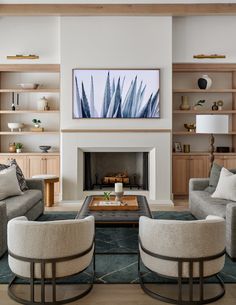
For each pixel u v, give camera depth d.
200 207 4.18
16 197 4.19
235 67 6.39
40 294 2.56
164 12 5.91
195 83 6.80
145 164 6.43
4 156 6.36
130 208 3.67
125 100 6.12
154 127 6.14
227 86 6.79
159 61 6.10
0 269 3.02
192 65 6.39
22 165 6.36
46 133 6.50
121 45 6.08
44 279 2.37
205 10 5.93
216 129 4.61
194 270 2.38
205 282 2.78
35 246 2.35
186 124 6.71
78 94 6.10
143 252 2.57
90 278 2.84
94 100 6.12
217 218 2.52
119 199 4.03
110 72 6.09
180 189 6.41
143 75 6.09
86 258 2.51
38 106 6.60
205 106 6.83
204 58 6.37
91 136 6.07
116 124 6.16
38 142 6.82
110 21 6.06
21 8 5.89
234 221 3.17
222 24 6.36
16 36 6.26
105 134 6.07
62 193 6.08
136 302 2.44
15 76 6.75
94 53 6.08
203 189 4.84
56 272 2.37
